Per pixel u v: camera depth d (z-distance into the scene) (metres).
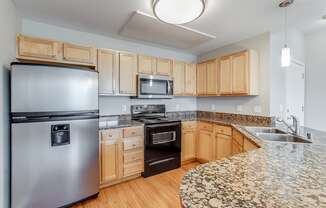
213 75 3.43
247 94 2.82
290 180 0.83
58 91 1.88
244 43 3.14
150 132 2.85
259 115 2.92
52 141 1.85
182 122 3.33
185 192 0.71
